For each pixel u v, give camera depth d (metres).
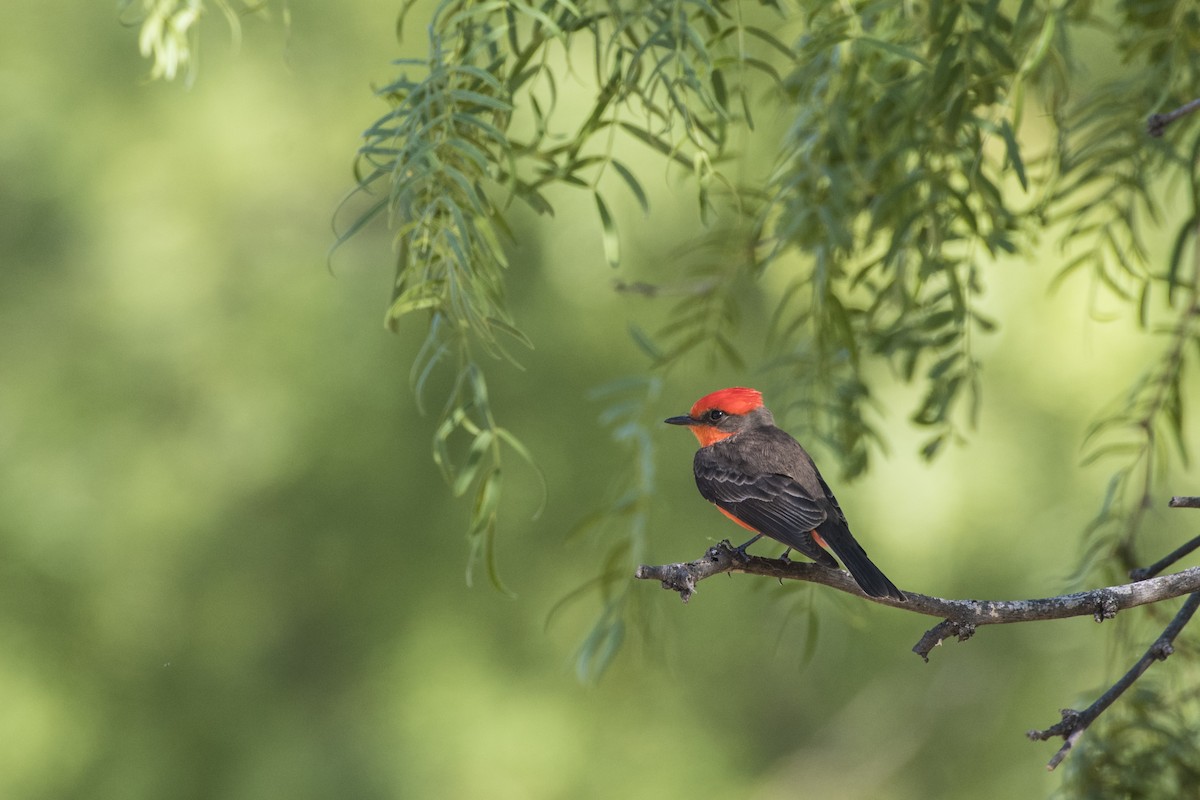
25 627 13.70
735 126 7.56
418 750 13.88
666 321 13.47
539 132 5.85
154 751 13.85
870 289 7.09
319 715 14.16
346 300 13.77
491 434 5.38
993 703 14.88
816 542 6.81
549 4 5.71
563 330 13.58
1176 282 6.60
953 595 12.01
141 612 13.91
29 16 13.88
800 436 7.22
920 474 11.66
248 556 13.89
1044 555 11.83
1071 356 10.87
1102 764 6.47
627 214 11.91
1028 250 6.95
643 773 14.48
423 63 5.33
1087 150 6.73
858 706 15.40
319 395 13.55
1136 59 7.50
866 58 6.36
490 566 5.45
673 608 14.25
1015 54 6.11
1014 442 11.70
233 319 13.82
